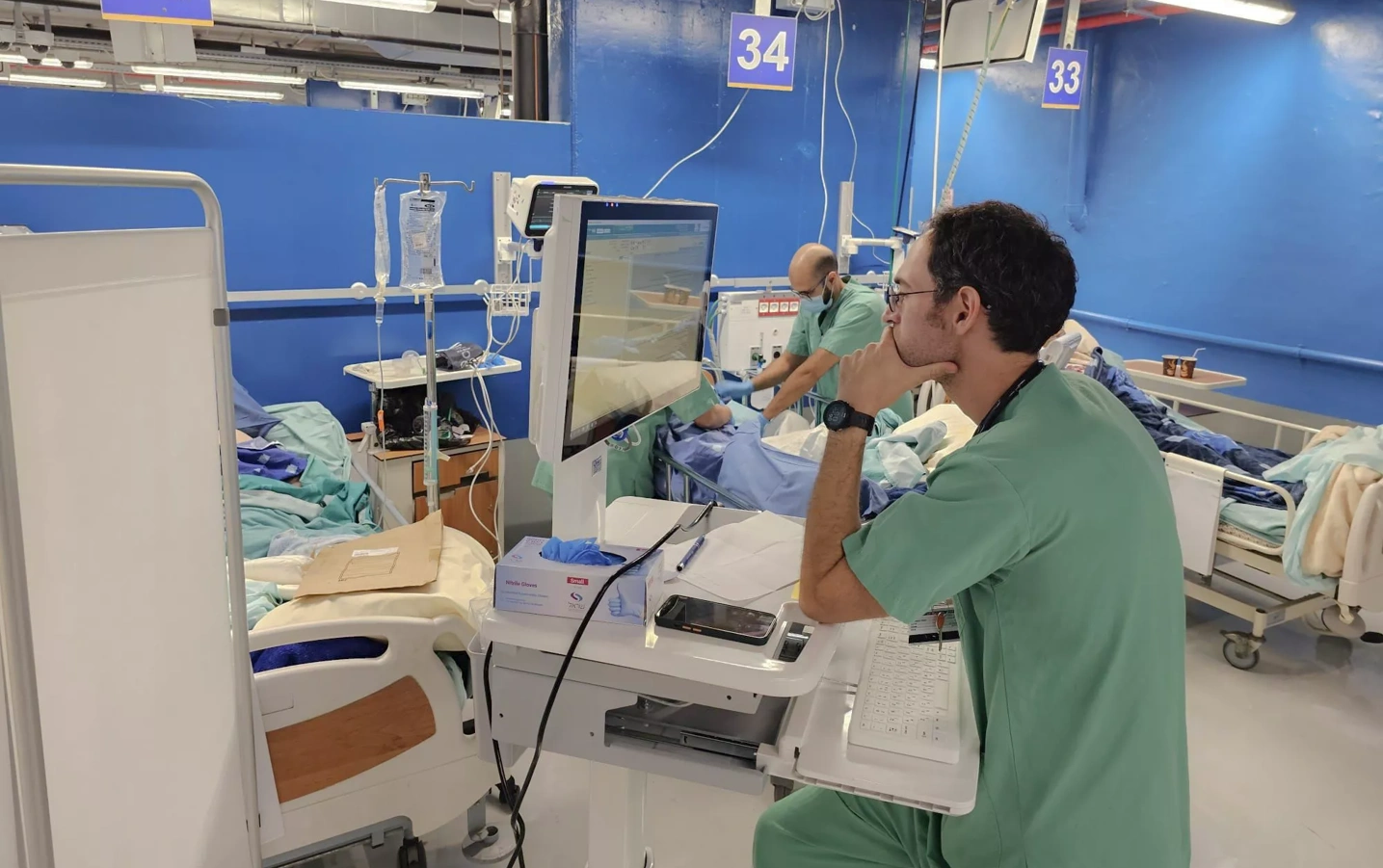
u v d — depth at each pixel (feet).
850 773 3.42
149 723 3.96
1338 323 14.12
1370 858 6.97
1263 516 9.65
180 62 11.84
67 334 3.27
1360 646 10.43
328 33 19.38
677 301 4.93
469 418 12.09
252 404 10.45
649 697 3.65
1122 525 3.43
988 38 9.57
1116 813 3.54
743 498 7.23
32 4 17.28
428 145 11.65
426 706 5.69
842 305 10.09
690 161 13.74
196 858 4.46
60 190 9.68
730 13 13.50
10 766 2.94
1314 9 13.94
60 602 3.30
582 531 4.42
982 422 3.82
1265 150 14.83
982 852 3.71
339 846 5.71
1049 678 3.50
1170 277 16.52
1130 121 16.94
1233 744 8.45
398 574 5.89
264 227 10.85
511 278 12.10
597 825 4.74
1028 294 3.48
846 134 15.11
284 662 5.51
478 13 19.84
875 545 3.44
